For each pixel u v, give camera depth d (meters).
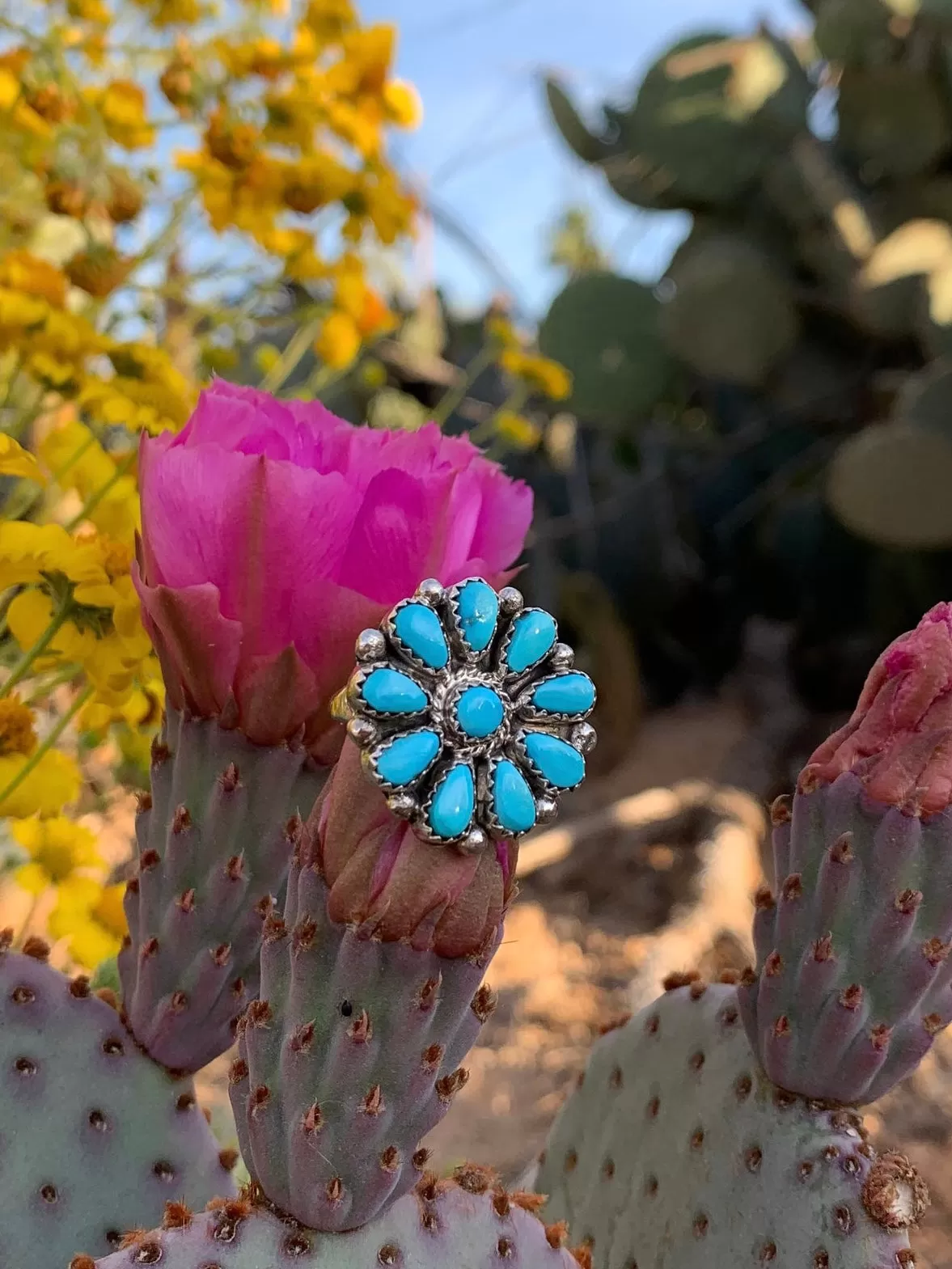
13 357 0.25
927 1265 0.39
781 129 0.70
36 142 0.26
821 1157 0.16
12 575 0.17
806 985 0.15
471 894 0.11
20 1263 0.15
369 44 0.32
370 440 0.14
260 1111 0.11
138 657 0.17
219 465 0.12
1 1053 0.15
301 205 0.31
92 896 0.20
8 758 0.18
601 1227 0.19
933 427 0.60
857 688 0.82
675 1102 0.18
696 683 0.91
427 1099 0.11
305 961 0.11
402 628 0.11
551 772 0.11
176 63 0.30
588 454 0.91
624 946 0.59
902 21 0.64
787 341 0.71
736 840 0.63
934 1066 0.51
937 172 0.70
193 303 0.32
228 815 0.14
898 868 0.15
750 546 0.86
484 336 0.91
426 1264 0.12
